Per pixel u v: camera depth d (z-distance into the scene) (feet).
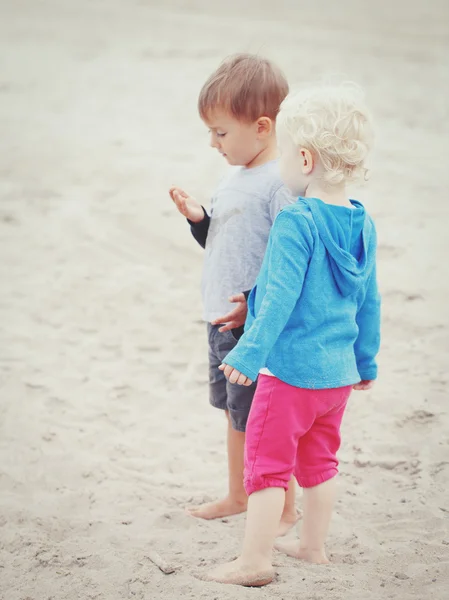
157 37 46.37
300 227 7.88
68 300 17.48
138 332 16.11
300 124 8.03
